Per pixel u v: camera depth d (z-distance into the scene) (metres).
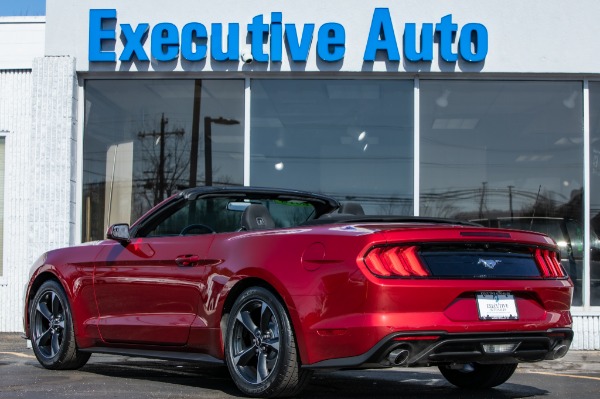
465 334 5.09
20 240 11.21
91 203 10.64
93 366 7.57
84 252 6.98
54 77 10.47
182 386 6.14
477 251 5.34
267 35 10.32
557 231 10.35
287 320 5.31
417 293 5.04
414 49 10.18
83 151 10.66
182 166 10.55
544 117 10.45
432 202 10.35
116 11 10.44
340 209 6.54
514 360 5.41
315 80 10.48
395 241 5.09
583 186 10.39
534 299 5.46
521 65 10.26
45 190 10.43
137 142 10.62
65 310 7.05
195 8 10.40
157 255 6.30
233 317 5.64
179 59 10.40
